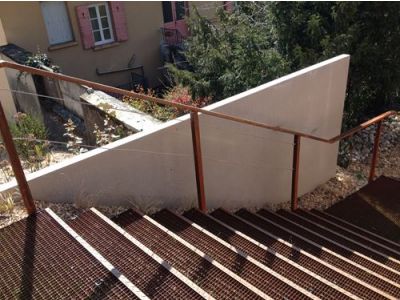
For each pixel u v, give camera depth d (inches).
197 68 327.6
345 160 277.1
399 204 225.3
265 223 178.5
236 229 163.5
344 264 145.3
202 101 298.0
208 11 482.0
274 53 287.4
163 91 420.8
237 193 196.7
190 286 100.2
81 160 138.9
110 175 146.7
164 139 157.2
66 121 317.1
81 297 95.2
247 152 190.9
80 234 120.5
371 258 161.9
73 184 139.1
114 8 447.2
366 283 128.8
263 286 113.4
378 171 273.3
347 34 272.2
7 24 393.4
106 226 123.6
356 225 209.8
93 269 102.8
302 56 280.4
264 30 318.7
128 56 476.7
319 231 184.5
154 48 490.9
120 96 369.4
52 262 105.4
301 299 109.0
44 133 227.5
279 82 188.1
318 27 277.1
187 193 173.3
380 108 341.1
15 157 116.0
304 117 207.5
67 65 439.5
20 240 113.4
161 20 483.8
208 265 114.3
